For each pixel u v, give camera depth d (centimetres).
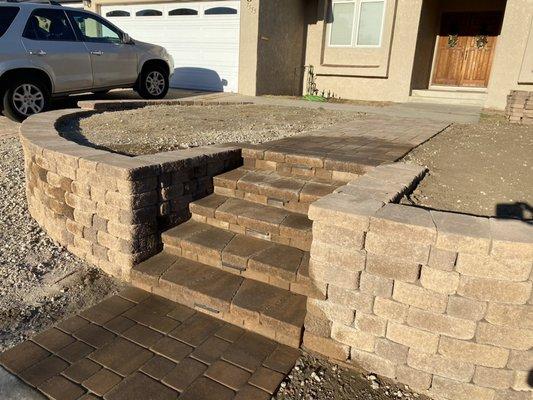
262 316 293
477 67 1237
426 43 1223
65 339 289
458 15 1227
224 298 310
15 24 779
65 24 848
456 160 453
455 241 224
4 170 582
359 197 286
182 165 381
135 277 349
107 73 918
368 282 252
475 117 820
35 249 414
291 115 777
